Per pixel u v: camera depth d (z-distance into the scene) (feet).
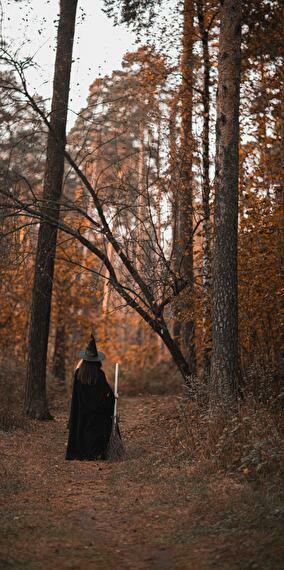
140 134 45.27
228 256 35.12
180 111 46.03
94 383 32.91
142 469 28.17
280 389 35.58
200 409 35.40
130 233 42.83
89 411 32.63
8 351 73.72
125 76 46.85
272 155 45.60
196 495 22.04
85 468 30.25
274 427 27.63
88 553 16.90
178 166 43.80
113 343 92.48
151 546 17.49
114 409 33.04
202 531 18.21
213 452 27.45
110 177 44.96
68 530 18.89
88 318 83.20
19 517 19.80
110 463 31.58
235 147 35.47
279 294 39.63
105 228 42.11
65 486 25.80
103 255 43.11
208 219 44.45
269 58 45.42
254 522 18.28
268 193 43.39
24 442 35.50
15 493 23.66
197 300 44.80
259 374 36.50
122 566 15.93
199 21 47.42
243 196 42.37
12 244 47.67
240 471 24.39
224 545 16.87
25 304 72.90
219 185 35.53
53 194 46.50
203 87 47.60
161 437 36.58
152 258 43.19
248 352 42.91
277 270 40.14
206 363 47.83
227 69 35.60
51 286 47.96
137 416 50.31
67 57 47.47
